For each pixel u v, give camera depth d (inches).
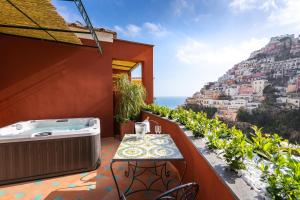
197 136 73.2
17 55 152.3
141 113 191.3
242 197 30.3
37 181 99.1
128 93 183.0
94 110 181.0
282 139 41.8
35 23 119.1
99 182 96.8
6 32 144.1
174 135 108.2
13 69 151.9
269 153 39.0
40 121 155.9
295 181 26.5
